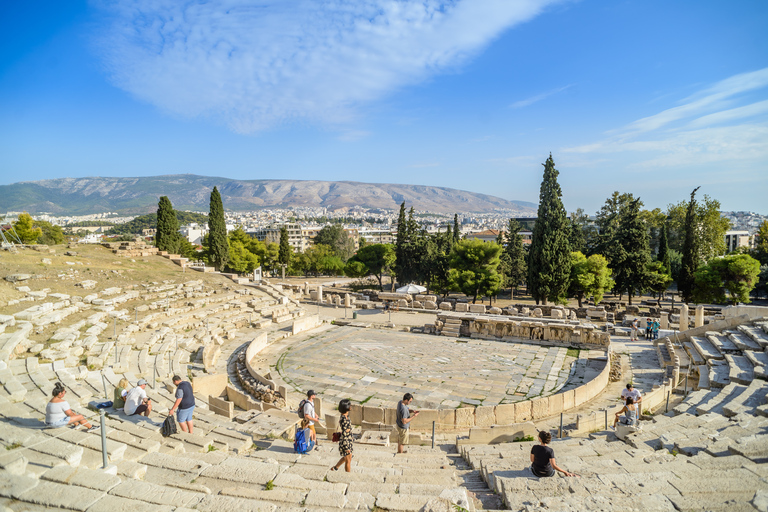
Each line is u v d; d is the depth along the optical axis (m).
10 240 54.47
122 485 8.06
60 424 10.84
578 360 25.95
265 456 12.06
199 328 31.25
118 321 27.33
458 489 8.00
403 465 12.05
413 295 45.59
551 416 18.11
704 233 73.62
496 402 19.59
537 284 50.25
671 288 92.44
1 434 9.89
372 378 22.81
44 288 29.28
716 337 25.31
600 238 73.62
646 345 29.75
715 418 14.15
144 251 51.41
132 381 18.30
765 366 18.81
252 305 40.12
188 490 8.77
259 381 21.84
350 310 42.88
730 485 8.35
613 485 8.91
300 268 117.38
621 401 19.75
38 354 19.02
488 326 31.70
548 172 49.97
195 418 15.83
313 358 26.45
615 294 78.19
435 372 23.69
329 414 18.08
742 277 53.12
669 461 10.55
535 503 8.17
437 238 87.19
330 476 10.34
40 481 7.95
